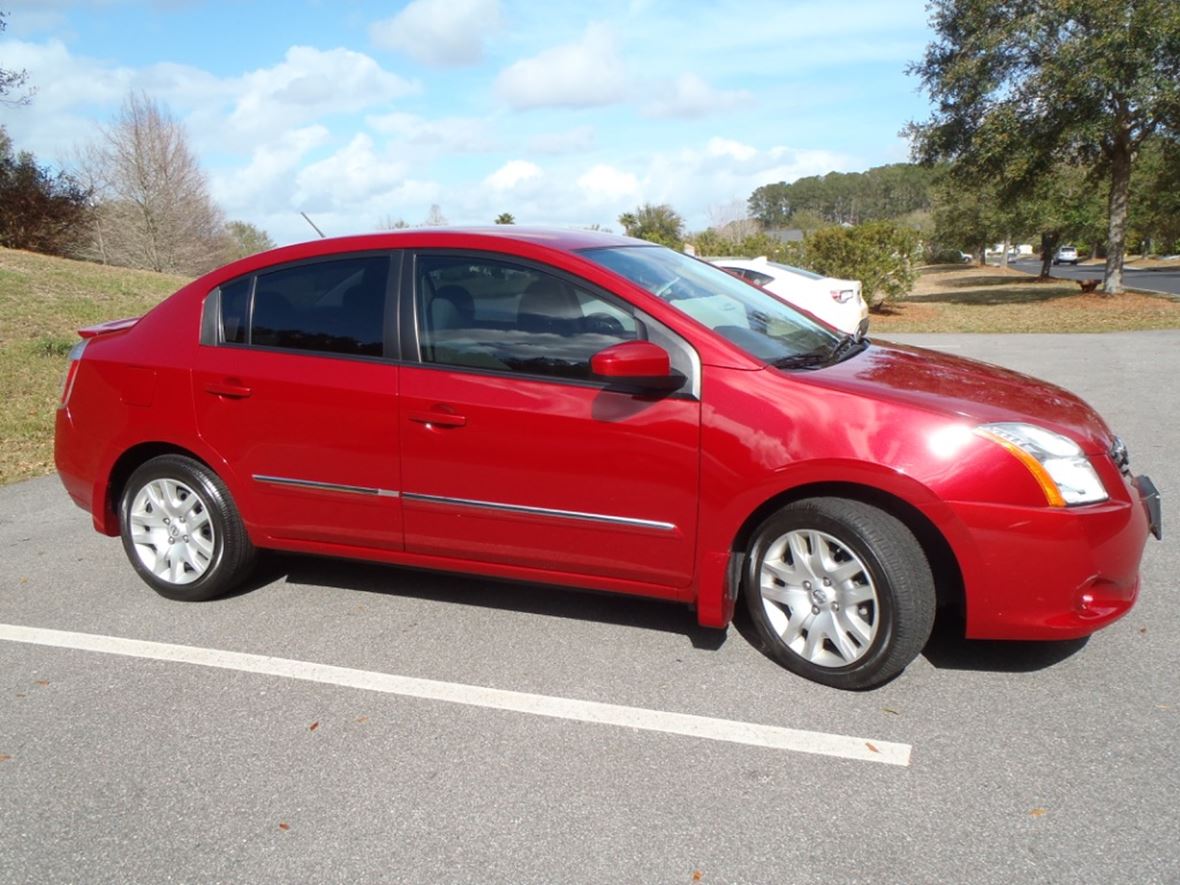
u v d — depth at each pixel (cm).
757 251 2836
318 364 412
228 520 439
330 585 473
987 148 2595
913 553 333
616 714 340
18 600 467
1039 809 276
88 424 461
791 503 351
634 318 366
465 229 415
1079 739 312
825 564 348
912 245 2497
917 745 313
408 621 427
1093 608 335
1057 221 4128
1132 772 293
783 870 254
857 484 341
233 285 439
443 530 400
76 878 262
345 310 413
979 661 371
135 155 4453
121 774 311
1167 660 365
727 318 389
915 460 326
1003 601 329
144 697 363
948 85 2650
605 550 375
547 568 389
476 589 462
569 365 373
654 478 359
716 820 277
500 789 296
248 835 278
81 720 347
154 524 457
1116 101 2473
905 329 2098
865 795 287
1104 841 261
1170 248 7281
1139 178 3609
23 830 283
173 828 282
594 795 291
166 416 440
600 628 413
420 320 398
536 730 331
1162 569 460
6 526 603
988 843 262
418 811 286
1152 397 933
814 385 345
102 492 464
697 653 386
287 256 430
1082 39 2367
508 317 385
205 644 409
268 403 418
